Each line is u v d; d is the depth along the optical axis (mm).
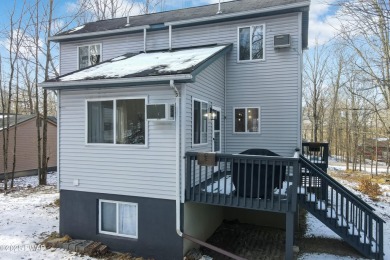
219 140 8805
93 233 6879
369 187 14219
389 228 8469
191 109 6559
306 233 8148
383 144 30969
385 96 10820
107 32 10469
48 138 19375
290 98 8617
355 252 6770
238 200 5902
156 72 6199
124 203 6688
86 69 7797
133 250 6469
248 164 5914
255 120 9031
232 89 9211
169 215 6188
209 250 7023
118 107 6641
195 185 6379
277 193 6051
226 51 8586
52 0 14344
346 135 25750
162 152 6230
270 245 7434
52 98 29500
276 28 8742
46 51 15266
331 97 26703
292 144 8617
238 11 8914
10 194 12195
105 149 6754
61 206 7215
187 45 9773
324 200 6793
